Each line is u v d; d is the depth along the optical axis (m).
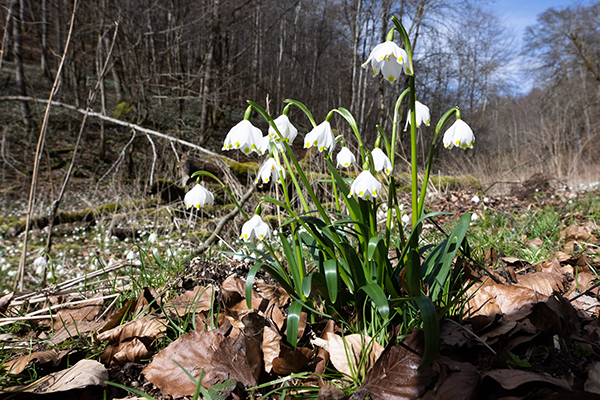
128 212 1.23
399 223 0.33
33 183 0.62
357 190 0.29
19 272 0.61
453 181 1.52
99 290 0.50
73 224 1.28
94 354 0.33
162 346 0.34
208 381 0.28
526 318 0.30
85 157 2.49
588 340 0.29
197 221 1.10
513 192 1.39
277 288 0.41
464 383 0.24
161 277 0.47
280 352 0.29
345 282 0.33
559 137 2.05
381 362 0.26
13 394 0.27
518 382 0.23
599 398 0.21
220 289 0.39
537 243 0.56
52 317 0.40
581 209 0.89
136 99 2.08
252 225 0.33
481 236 0.59
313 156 1.18
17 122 2.68
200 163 1.23
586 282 0.39
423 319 0.24
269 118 0.32
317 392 0.27
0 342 0.36
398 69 0.30
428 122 0.32
